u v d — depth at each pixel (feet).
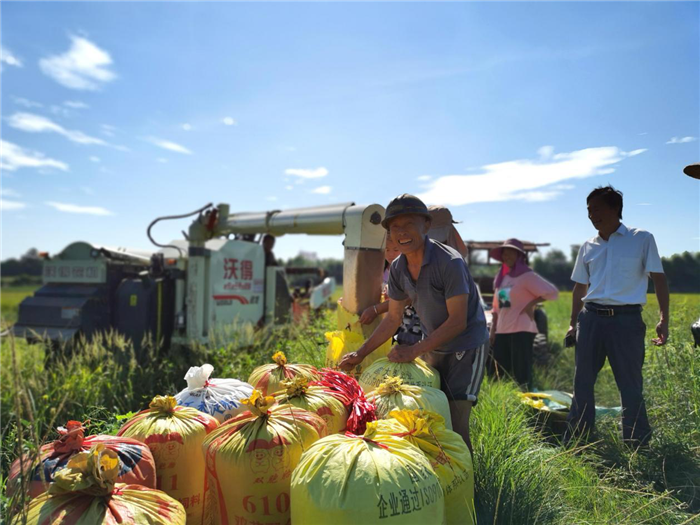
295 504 6.24
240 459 6.66
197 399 9.09
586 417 13.41
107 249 21.65
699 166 11.43
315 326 20.70
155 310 21.62
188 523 7.44
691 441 12.65
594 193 13.42
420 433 7.73
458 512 7.55
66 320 20.77
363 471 6.04
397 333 12.00
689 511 9.80
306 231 21.66
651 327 16.72
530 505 9.18
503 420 12.25
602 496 9.73
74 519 5.37
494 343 19.69
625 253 13.16
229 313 23.91
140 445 6.97
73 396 15.75
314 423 7.35
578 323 14.07
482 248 36.81
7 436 11.04
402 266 10.23
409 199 9.48
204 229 23.66
